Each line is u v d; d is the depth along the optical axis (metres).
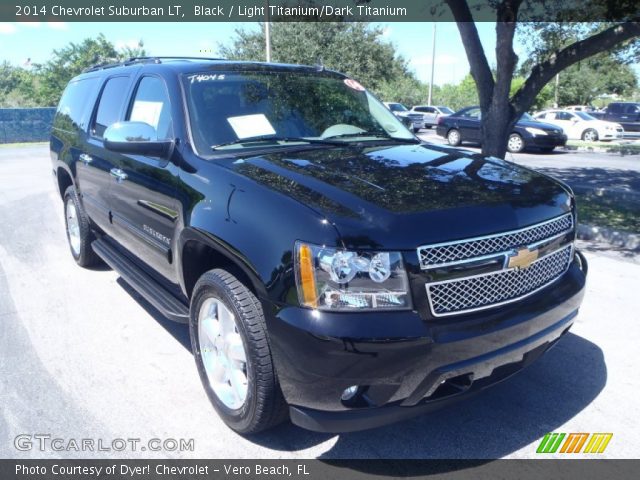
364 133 4.10
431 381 2.49
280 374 2.61
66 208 6.12
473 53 8.84
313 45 27.06
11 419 3.21
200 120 3.59
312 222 2.50
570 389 3.52
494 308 2.66
